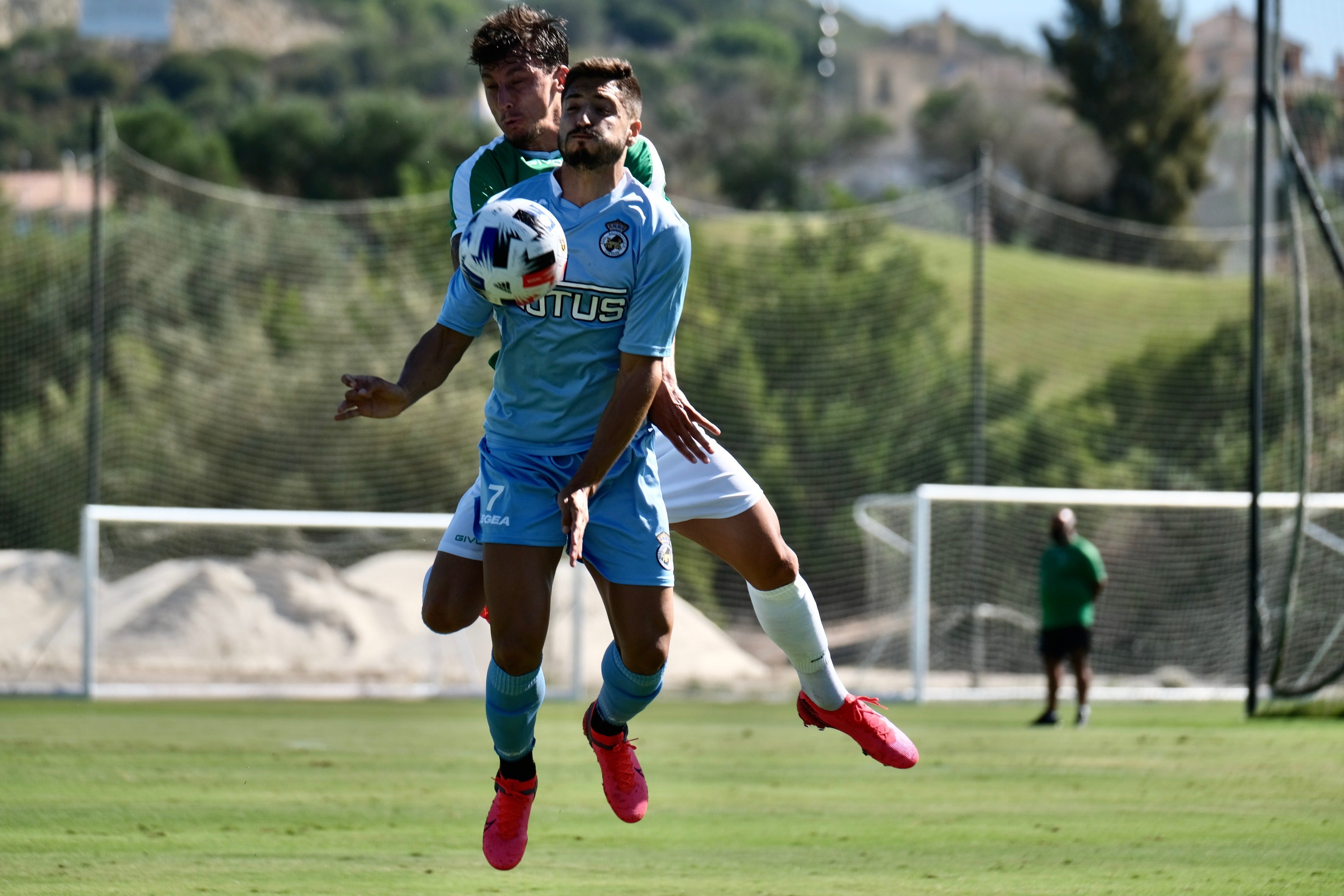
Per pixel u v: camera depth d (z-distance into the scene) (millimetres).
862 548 81688
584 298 13531
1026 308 111312
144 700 50438
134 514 50906
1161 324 111188
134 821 20109
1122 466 87812
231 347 82750
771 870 16375
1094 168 194625
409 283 85250
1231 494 55031
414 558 69625
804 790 24234
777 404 84688
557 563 14055
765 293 87688
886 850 17906
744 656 66438
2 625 59500
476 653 61531
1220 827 19766
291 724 38438
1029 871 16297
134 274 83500
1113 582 72250
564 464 13844
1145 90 195625
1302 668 51688
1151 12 194750
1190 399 90312
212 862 16797
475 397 80188
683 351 83500
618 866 16688
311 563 66375
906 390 86312
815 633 15602
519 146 15086
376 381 13828
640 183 13969
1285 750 30812
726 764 28672
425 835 19000
